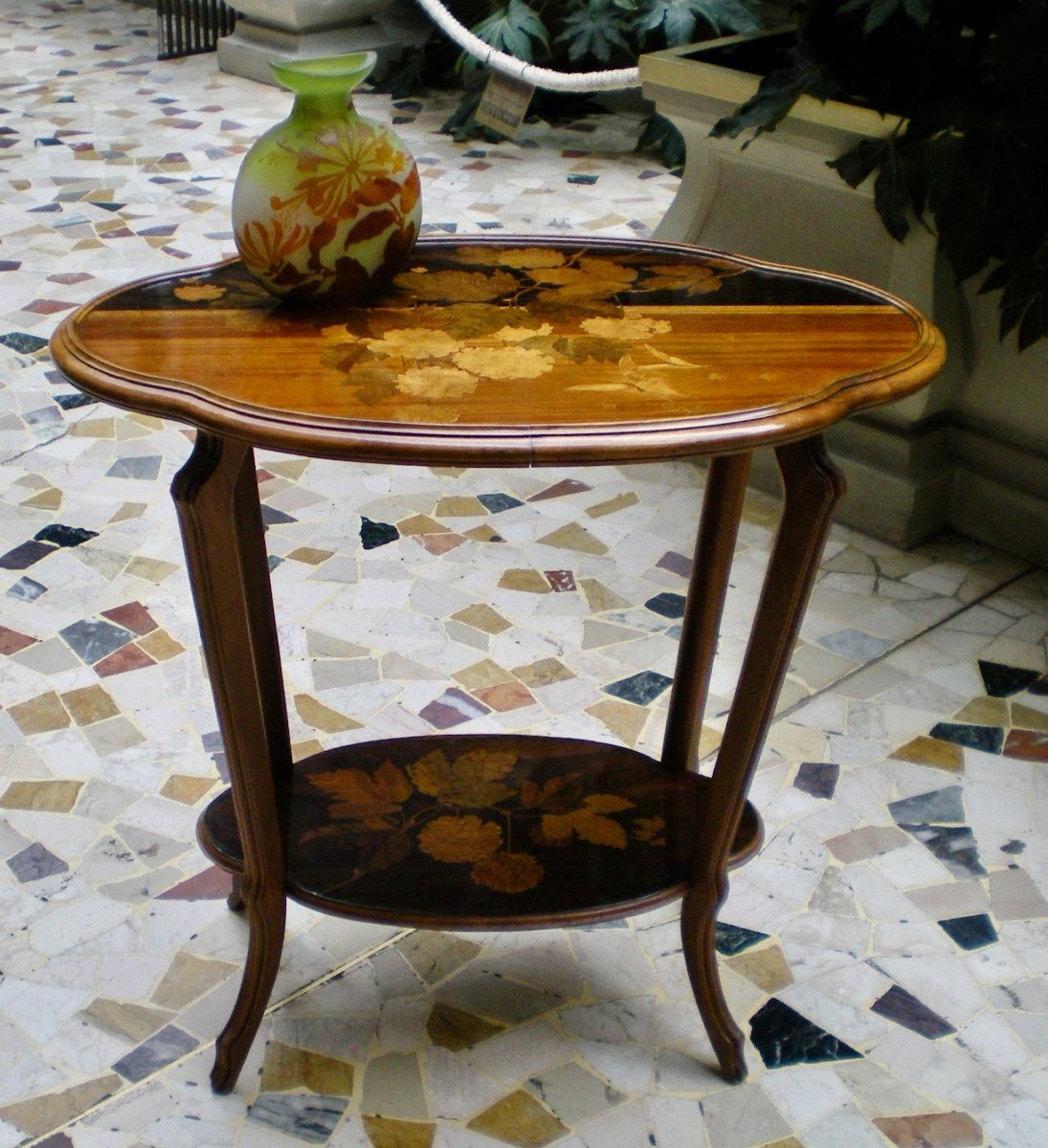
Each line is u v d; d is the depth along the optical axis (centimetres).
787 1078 171
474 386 134
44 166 507
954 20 261
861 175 260
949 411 288
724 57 312
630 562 285
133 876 200
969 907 198
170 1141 161
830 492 133
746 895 200
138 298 156
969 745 231
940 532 299
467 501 308
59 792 216
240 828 154
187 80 635
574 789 182
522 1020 179
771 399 132
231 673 142
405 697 239
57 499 300
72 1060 171
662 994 183
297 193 143
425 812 177
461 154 534
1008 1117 166
